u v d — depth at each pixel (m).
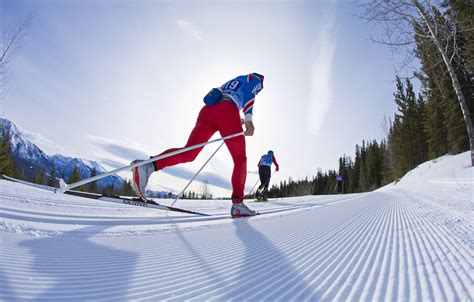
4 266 0.97
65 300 0.76
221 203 6.16
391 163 43.66
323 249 1.53
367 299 0.84
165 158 2.92
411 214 3.07
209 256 1.36
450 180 10.50
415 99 39.09
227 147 3.28
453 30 12.05
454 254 1.31
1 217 1.92
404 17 11.99
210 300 0.83
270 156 9.18
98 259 1.20
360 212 3.50
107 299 0.79
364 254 1.41
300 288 0.95
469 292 0.86
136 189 2.82
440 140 30.39
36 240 1.42
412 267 1.15
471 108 22.95
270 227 2.33
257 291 0.92
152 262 1.21
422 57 12.88
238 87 3.31
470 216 2.50
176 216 3.12
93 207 3.35
